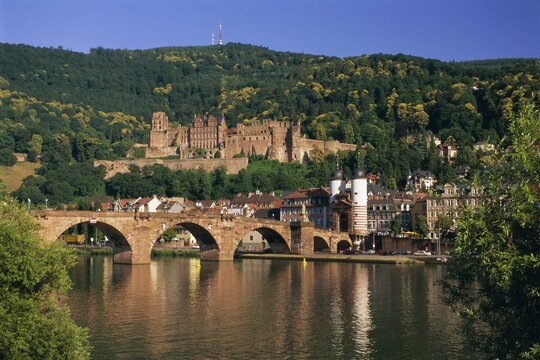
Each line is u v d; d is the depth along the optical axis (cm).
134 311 11275
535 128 5497
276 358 8306
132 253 19688
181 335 9469
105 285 14650
